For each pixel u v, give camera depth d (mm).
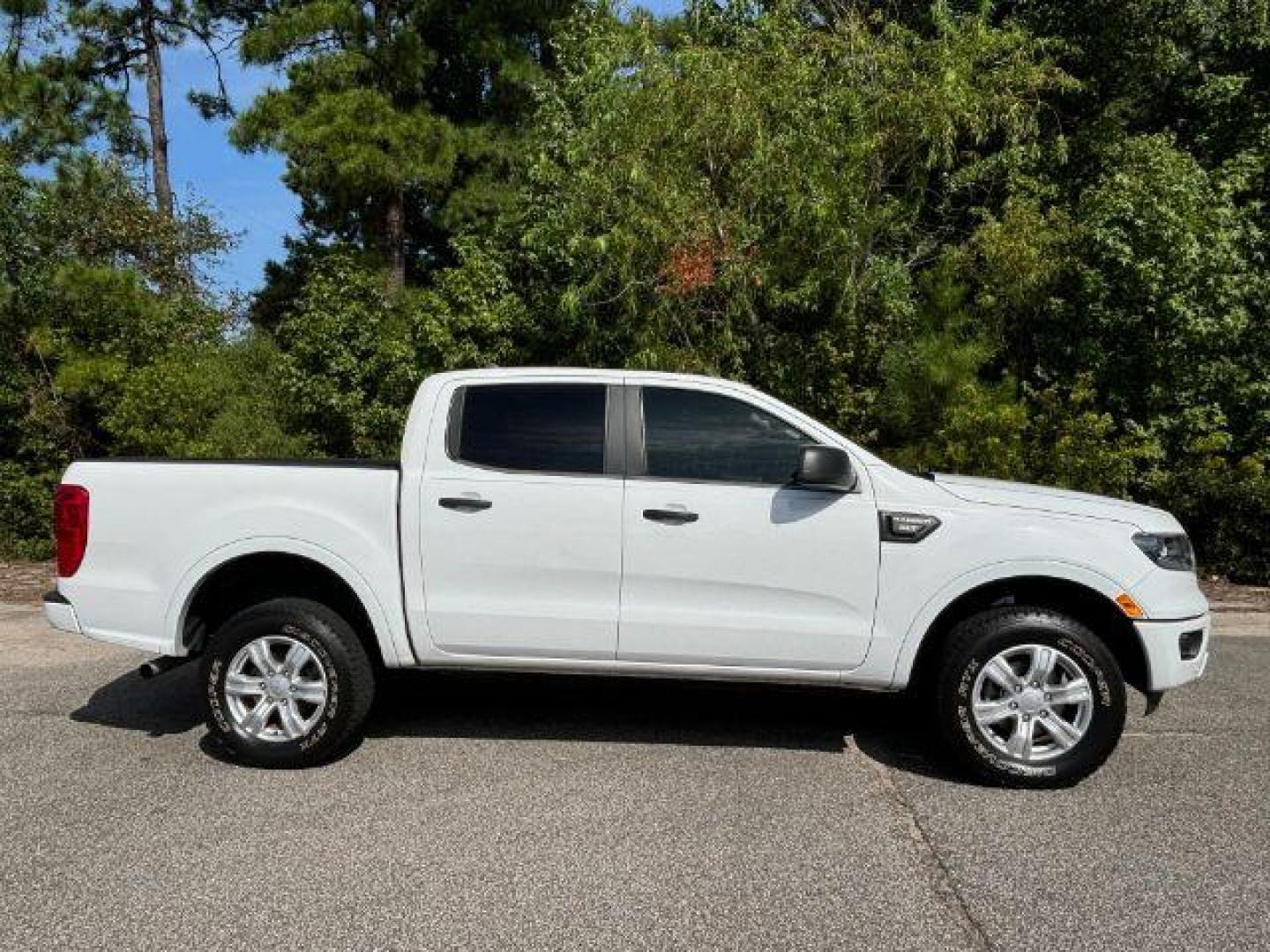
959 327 11375
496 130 17281
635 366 10766
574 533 4844
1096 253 11680
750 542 4801
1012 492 5039
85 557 5055
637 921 3451
